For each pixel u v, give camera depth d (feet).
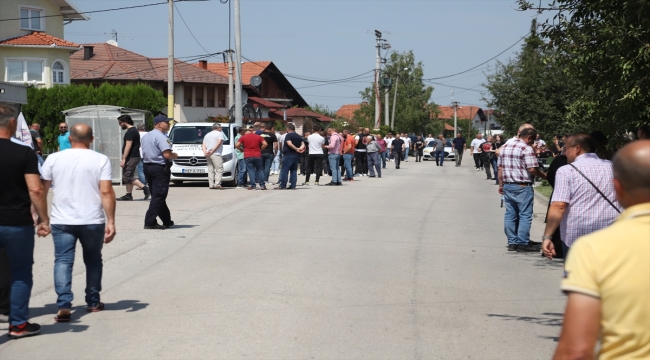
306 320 21.76
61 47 126.93
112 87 111.24
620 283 8.14
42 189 19.75
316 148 75.20
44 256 31.65
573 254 8.53
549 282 27.99
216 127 67.26
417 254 33.88
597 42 27.50
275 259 31.89
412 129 266.98
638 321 8.14
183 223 42.93
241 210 49.62
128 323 21.38
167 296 24.85
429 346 19.24
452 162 152.35
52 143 107.65
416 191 68.49
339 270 29.66
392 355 18.40
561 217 20.03
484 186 78.43
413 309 23.34
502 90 89.56
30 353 18.54
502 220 47.70
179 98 158.30
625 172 8.72
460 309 23.44
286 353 18.48
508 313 23.00
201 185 73.26
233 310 22.89
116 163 70.23
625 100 25.58
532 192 35.19
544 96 86.69
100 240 22.35
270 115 197.16
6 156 19.22
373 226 43.04
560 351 8.41
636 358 8.19
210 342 19.43
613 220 19.61
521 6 28.89
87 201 21.77
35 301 24.29
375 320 21.88
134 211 48.29
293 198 58.70
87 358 18.11
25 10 128.47
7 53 124.57
